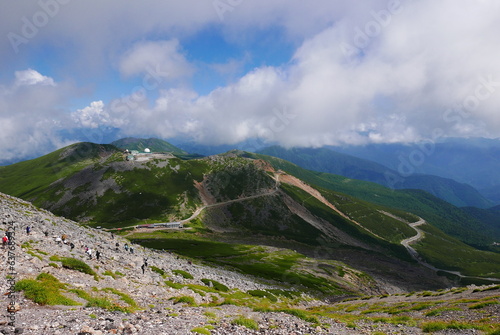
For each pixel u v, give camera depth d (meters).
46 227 50.09
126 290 31.50
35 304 18.42
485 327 24.31
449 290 61.62
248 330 19.83
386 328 27.67
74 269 30.64
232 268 106.56
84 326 14.34
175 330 16.81
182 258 102.56
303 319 29.00
